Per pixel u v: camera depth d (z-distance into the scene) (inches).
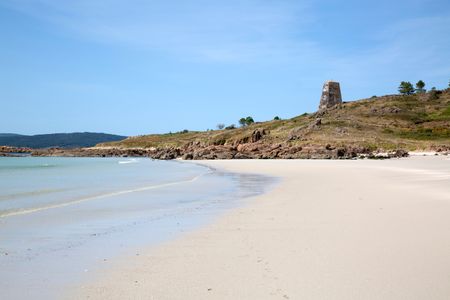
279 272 307.9
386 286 273.9
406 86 7623.0
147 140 7445.9
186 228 490.6
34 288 286.2
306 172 1531.7
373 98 6830.7
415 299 252.7
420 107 6136.8
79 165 2822.3
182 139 7086.6
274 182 1128.2
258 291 271.1
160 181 1261.1
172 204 711.7
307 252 360.5
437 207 580.7
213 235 444.8
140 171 1925.4
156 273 314.2
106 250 390.6
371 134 4741.6
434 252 350.0
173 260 349.7
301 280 289.3
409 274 296.0
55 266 338.6
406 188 839.1
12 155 6195.9
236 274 306.3
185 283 289.4
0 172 1862.7
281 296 261.9
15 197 826.2
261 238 421.4
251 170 1804.9
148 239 435.2
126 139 7815.0
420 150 3786.9
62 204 717.9
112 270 324.8
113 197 820.6
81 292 276.8
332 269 311.1
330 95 6756.9
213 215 580.1
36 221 550.6
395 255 343.6
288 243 395.2
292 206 639.1
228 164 2576.3
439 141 4298.7
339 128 4985.2
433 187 844.0
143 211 634.2
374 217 516.4
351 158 3189.0
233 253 366.3
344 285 277.6
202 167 2297.0
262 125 6314.0
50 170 2050.9
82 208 669.3
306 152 3501.5
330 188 895.1
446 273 297.1
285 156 3459.6
